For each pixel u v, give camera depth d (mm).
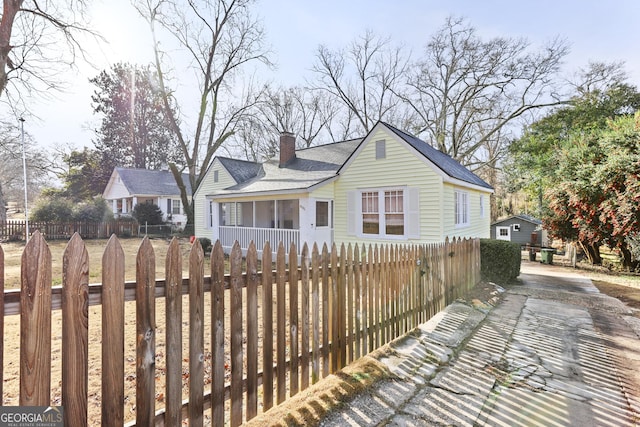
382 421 2479
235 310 2377
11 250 14602
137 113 36344
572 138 14211
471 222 12695
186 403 2135
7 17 12633
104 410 1715
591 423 2596
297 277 2922
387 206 10906
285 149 16031
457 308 5719
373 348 3846
